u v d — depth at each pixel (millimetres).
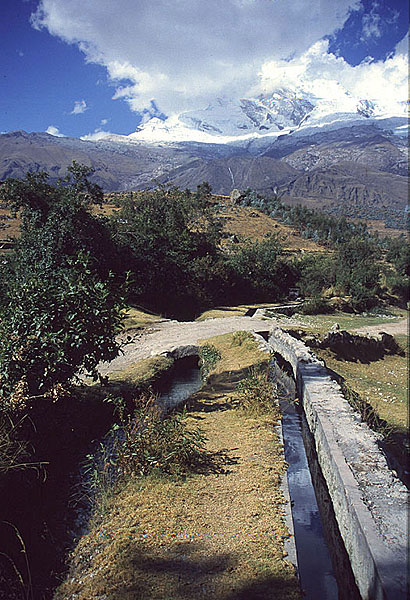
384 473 5938
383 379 17984
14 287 8766
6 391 7055
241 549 4879
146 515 5586
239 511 5617
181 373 15367
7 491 5867
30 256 23531
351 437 7234
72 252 24391
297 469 7664
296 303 41156
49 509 6012
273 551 4840
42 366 7680
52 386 7723
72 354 8211
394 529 4598
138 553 4867
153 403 10273
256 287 42531
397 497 5273
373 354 21938
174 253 31938
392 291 48250
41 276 9609
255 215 105125
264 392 10422
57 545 5281
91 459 7543
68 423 8062
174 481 6414
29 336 7668
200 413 9758
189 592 4289
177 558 4770
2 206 68125
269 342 19688
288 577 4469
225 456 7309
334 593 4648
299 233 99500
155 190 62188
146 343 18188
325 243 93250
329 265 47781
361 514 4898
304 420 10250
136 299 29047
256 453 7395
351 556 5047
